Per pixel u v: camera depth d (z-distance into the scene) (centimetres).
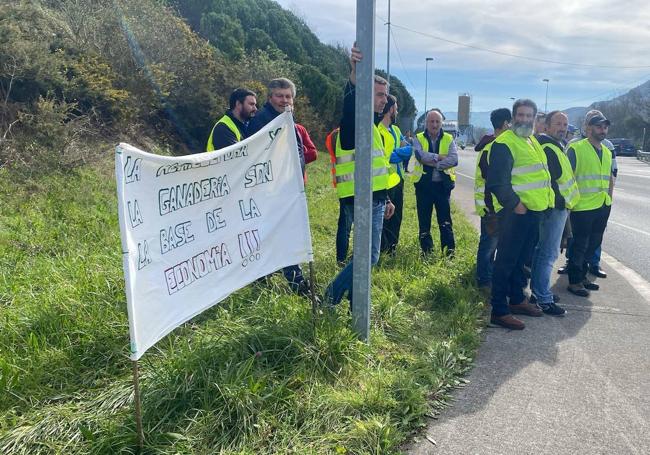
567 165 494
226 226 330
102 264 481
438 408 316
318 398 297
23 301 389
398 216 639
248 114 491
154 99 1452
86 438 255
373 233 462
